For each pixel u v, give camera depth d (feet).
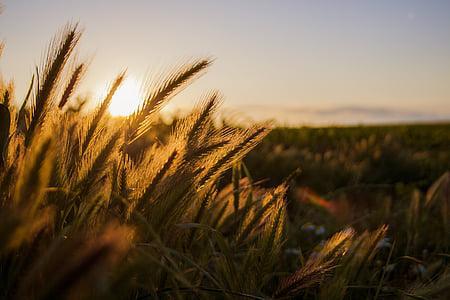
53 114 2.11
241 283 2.24
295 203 4.66
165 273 2.12
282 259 3.13
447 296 2.43
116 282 1.54
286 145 17.07
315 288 2.73
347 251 2.56
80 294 1.41
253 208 2.72
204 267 2.39
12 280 1.65
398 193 8.31
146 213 1.99
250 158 8.37
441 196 4.56
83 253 1.35
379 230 2.65
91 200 1.97
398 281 3.39
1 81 2.16
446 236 4.12
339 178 9.49
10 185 1.78
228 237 2.91
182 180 2.07
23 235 1.39
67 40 1.98
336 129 26.99
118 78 2.05
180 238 2.40
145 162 2.17
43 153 1.53
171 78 2.01
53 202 1.84
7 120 1.88
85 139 2.03
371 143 14.98
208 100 2.17
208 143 2.18
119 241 1.41
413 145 22.88
